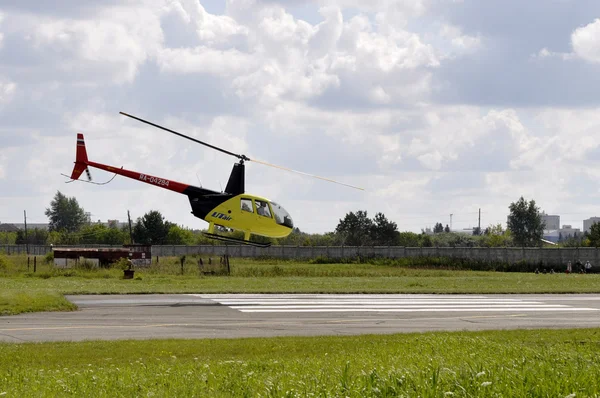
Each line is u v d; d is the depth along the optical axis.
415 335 22.41
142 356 17.73
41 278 47.75
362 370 12.59
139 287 37.94
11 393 11.45
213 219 36.44
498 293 39.62
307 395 9.57
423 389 9.31
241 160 36.84
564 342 21.16
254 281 44.75
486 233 148.75
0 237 163.88
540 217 135.75
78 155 38.66
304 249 88.62
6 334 21.73
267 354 18.33
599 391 9.61
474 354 15.73
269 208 36.69
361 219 125.31
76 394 11.35
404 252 85.69
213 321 25.62
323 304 32.09
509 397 9.25
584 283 47.53
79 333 22.16
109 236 133.25
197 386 11.88
